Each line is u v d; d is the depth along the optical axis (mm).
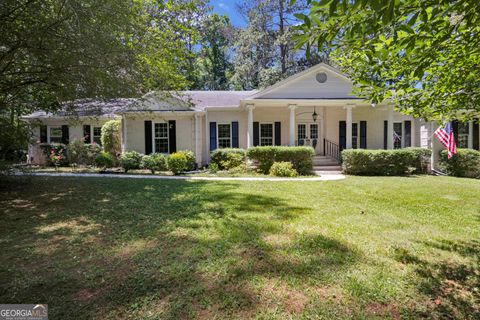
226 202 6348
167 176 11125
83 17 4770
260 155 12211
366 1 1772
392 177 11164
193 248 3676
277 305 2475
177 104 13258
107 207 5883
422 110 4227
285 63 26578
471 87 3525
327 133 15320
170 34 6805
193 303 2506
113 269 3117
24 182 8688
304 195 7277
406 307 2477
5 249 3693
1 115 8164
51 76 5867
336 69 13281
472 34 2777
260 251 3580
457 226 4711
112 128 14328
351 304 2500
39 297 2598
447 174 12000
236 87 28922
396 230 4469
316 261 3303
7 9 4648
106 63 5523
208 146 14828
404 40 2418
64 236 4172
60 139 15742
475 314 2396
